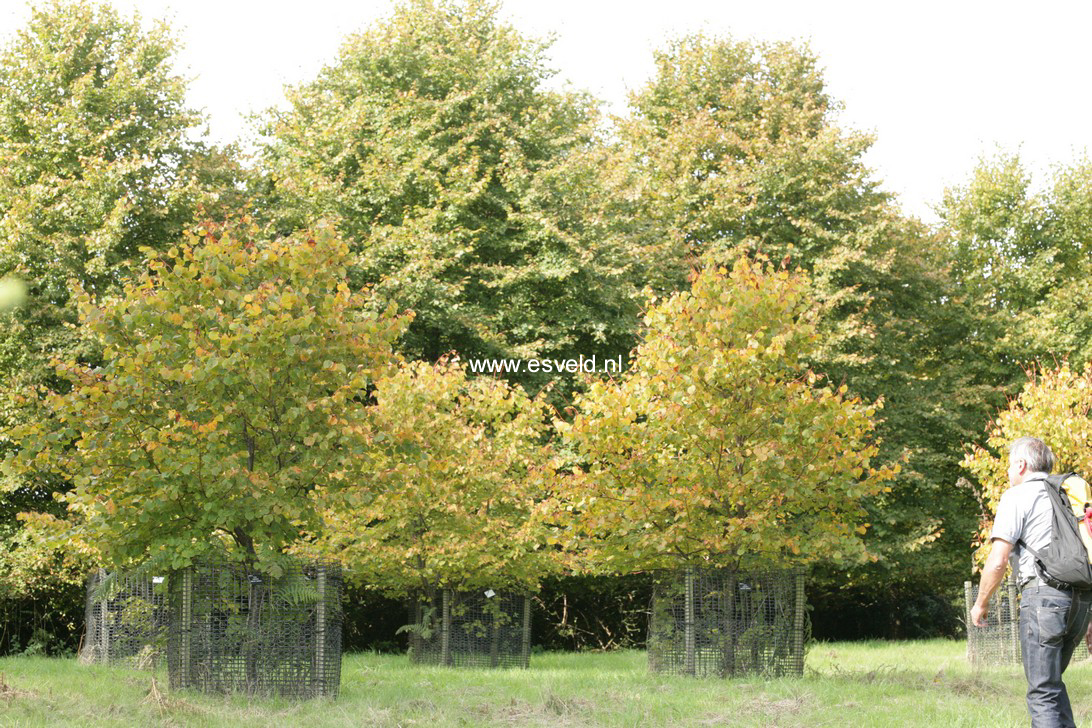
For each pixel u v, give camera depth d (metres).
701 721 8.48
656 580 14.15
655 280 26.47
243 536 11.08
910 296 30.09
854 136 28.41
